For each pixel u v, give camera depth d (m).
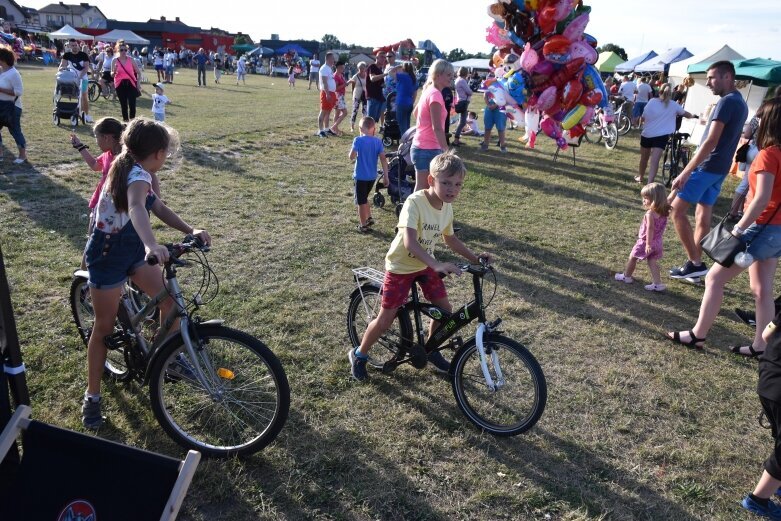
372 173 6.59
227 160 9.96
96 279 2.95
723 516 2.90
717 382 4.15
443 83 5.97
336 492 2.88
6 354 2.39
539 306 5.21
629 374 4.18
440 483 2.99
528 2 7.26
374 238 6.63
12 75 8.05
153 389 2.96
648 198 5.43
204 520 2.66
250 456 3.06
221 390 3.09
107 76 17.67
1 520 2.25
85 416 3.17
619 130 18.00
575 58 7.29
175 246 2.85
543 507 2.87
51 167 8.45
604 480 3.10
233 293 4.97
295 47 53.66
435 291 3.54
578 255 6.62
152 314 3.30
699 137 15.58
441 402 3.67
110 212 2.88
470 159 11.84
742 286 6.04
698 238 5.93
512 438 3.38
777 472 2.77
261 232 6.54
